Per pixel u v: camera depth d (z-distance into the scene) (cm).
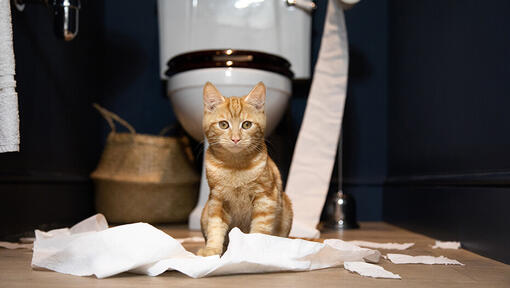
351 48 245
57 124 187
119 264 88
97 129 245
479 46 126
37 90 166
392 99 233
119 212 211
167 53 207
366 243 136
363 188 242
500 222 110
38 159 167
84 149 224
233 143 109
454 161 144
